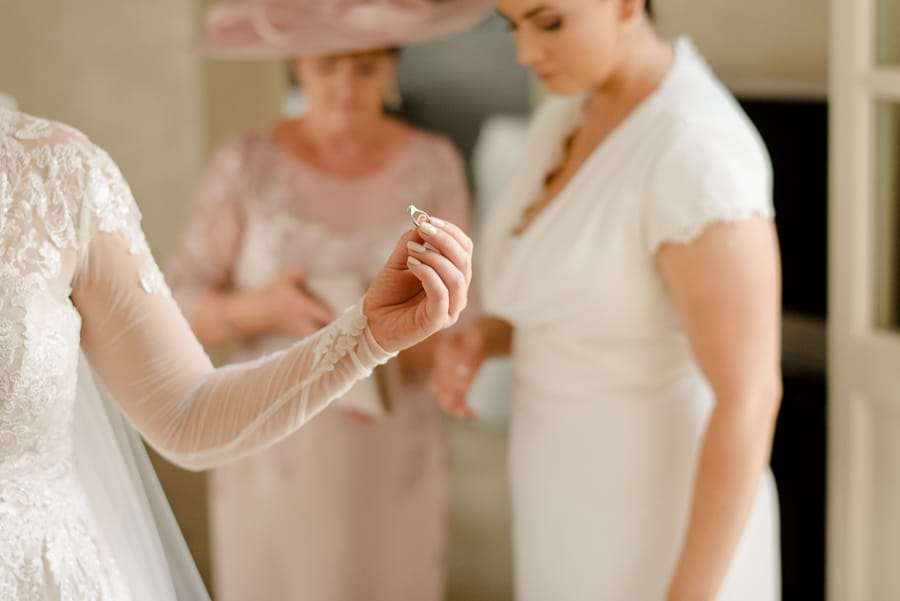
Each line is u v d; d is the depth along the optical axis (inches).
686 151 73.7
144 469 69.5
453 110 193.5
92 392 64.6
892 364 90.0
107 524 65.1
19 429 57.2
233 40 115.9
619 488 81.0
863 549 95.0
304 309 103.4
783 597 111.7
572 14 75.4
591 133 82.7
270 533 111.3
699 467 74.7
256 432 58.7
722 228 72.3
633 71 79.4
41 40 167.2
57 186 58.1
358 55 107.6
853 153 91.7
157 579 67.4
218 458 60.1
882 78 88.7
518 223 86.9
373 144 111.5
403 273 55.5
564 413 82.4
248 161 110.6
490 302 87.4
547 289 80.4
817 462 109.0
